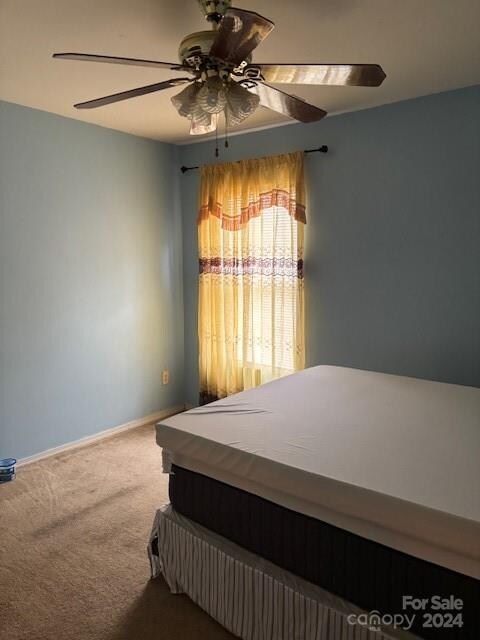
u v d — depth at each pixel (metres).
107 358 3.77
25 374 3.26
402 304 3.11
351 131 3.19
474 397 2.50
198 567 1.95
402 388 2.67
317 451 1.80
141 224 3.93
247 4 1.81
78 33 2.04
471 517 1.34
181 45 1.64
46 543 2.40
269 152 3.61
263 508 1.78
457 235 2.87
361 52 2.25
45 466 3.26
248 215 3.63
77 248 3.49
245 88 1.72
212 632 1.86
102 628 1.87
